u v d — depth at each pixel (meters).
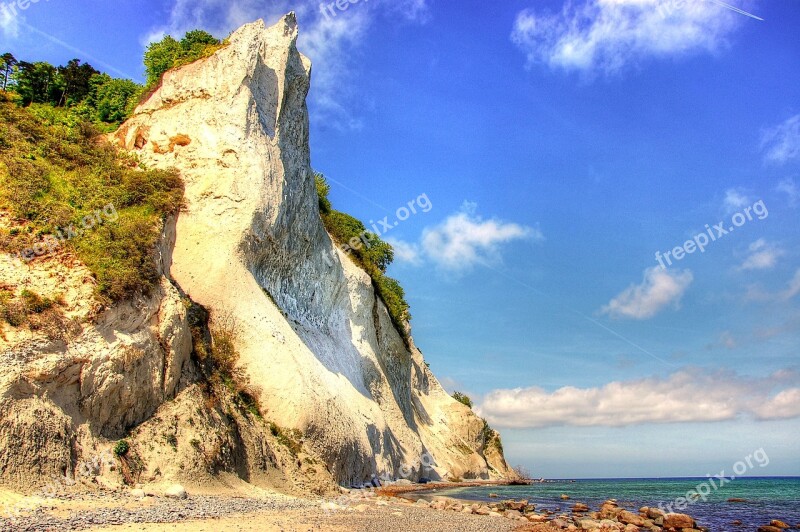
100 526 13.16
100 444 18.62
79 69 40.47
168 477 19.33
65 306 19.28
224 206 30.94
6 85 38.00
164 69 38.12
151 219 27.44
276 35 37.00
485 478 61.97
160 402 21.59
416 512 22.19
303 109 38.47
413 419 53.66
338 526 16.50
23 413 16.42
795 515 30.45
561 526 21.92
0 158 24.03
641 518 25.64
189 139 32.28
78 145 28.62
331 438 28.09
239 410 25.06
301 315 35.78
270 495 21.80
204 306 27.84
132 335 20.77
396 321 54.78
